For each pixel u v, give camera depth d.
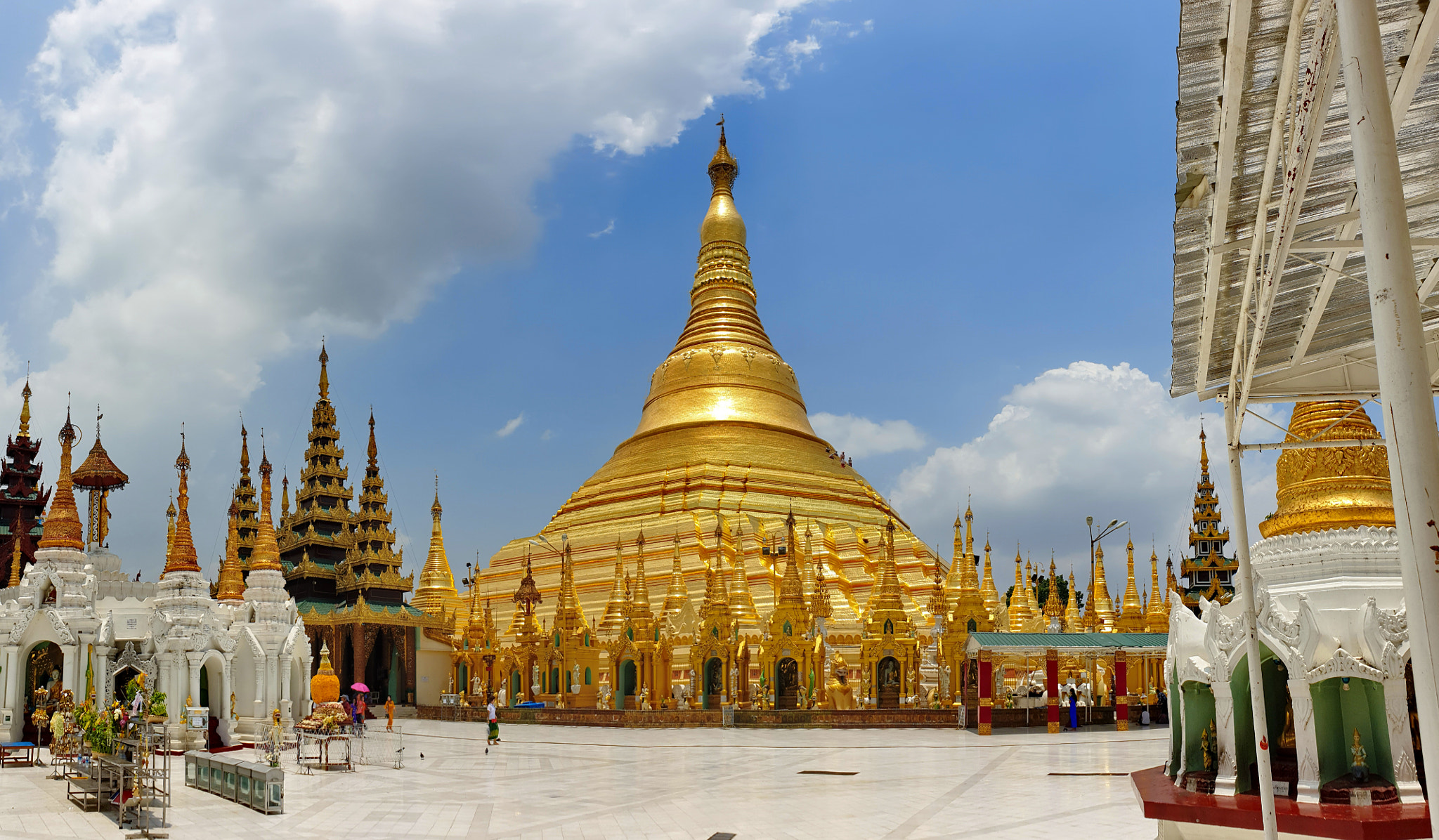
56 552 49.25
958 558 79.81
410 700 78.62
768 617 73.56
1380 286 7.62
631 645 70.38
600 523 91.38
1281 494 26.78
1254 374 20.56
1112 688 74.81
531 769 38.97
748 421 94.00
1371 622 22.33
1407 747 22.03
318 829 25.69
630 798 30.61
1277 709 23.30
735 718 59.91
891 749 46.66
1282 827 20.55
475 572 83.31
